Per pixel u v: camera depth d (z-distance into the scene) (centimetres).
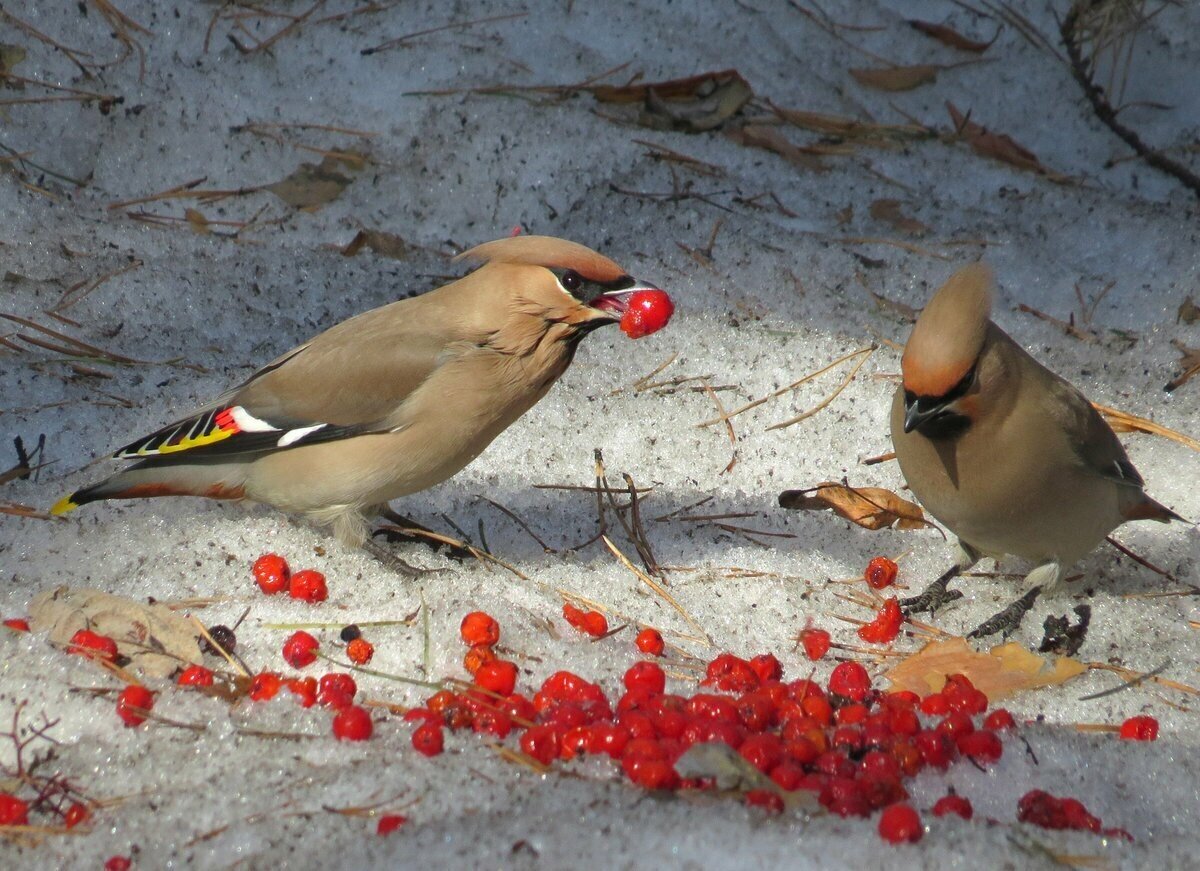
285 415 929
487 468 1091
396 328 930
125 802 700
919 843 652
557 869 623
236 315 1205
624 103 1428
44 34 1352
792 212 1364
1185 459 1131
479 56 1437
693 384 1180
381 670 851
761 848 641
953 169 1429
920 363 832
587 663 870
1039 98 1505
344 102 1387
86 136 1323
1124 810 755
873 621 959
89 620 831
